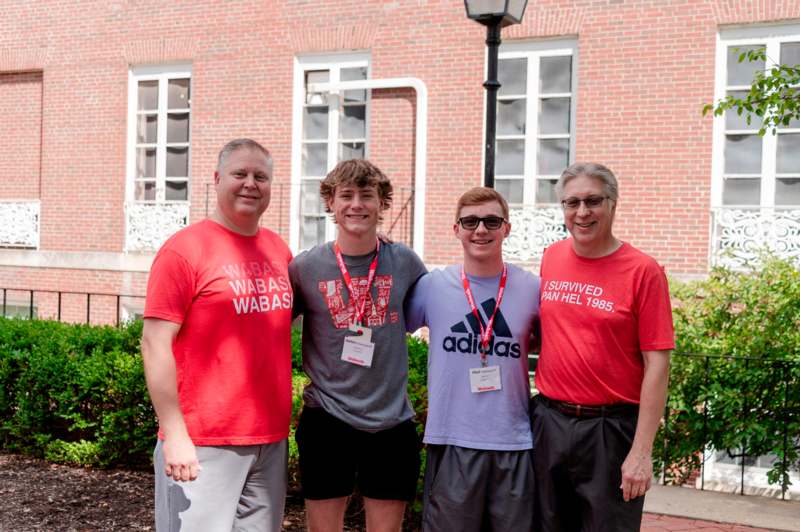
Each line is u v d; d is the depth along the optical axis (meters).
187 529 3.21
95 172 13.09
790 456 6.68
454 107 11.10
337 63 11.80
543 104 10.91
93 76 13.06
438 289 3.54
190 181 12.52
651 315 3.17
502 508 3.39
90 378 6.25
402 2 11.31
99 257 12.92
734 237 9.94
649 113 10.24
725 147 10.11
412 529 4.95
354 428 3.52
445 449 3.45
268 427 3.35
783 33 9.77
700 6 10.00
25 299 13.42
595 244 3.27
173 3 12.53
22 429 6.63
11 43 13.55
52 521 5.16
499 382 3.40
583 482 3.28
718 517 5.18
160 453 3.27
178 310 3.20
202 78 12.39
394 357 3.55
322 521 3.60
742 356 6.64
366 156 11.73
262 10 12.04
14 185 13.78
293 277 3.59
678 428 6.99
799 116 6.15
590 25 10.47
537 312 3.47
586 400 3.24
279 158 11.98
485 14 6.15
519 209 10.93
